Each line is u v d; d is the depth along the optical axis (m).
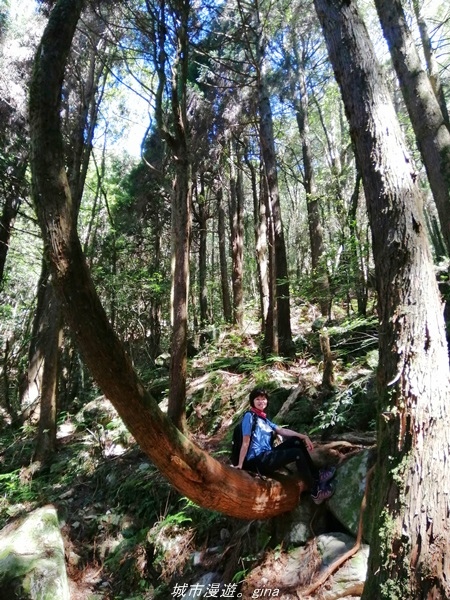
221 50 10.38
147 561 4.97
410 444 2.43
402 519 2.27
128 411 2.62
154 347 13.20
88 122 10.09
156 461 3.01
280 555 3.87
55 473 7.28
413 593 2.11
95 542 5.56
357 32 3.20
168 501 5.49
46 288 10.74
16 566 4.71
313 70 16.44
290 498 3.98
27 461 8.04
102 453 7.34
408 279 2.78
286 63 14.49
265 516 3.88
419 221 2.86
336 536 3.71
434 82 8.00
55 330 7.95
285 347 7.93
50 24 2.14
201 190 14.57
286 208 27.22
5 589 4.53
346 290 8.10
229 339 11.18
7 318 15.22
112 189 16.05
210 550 4.62
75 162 8.00
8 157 9.89
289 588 3.50
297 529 3.94
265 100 8.37
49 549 5.07
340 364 6.69
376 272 2.99
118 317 12.87
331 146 16.42
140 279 12.33
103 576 5.16
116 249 13.89
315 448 4.38
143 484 5.96
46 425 7.75
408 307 2.73
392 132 3.01
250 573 3.86
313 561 3.61
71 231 2.13
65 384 11.29
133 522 5.61
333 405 4.87
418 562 2.14
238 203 13.42
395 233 2.86
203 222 14.68
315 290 8.31
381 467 2.58
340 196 9.48
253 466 4.04
